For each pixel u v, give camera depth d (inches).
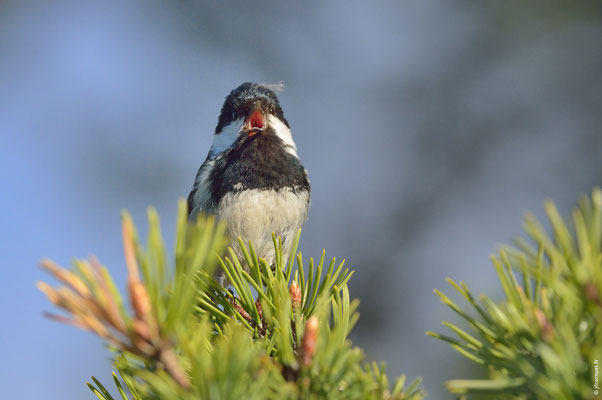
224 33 523.5
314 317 111.7
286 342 113.9
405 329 485.7
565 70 508.7
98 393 114.8
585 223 91.6
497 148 517.7
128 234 94.6
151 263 96.1
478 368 336.5
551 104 512.4
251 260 146.3
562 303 101.7
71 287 94.1
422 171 520.1
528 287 107.0
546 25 504.7
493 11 515.2
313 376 108.3
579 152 503.2
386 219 511.8
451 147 521.7
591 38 500.7
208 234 98.7
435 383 441.1
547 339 100.2
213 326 150.4
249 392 100.0
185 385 99.0
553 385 90.9
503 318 106.9
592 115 503.5
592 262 90.7
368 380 109.0
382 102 532.4
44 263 92.4
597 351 91.4
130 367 104.4
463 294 109.4
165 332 97.5
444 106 527.5
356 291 498.0
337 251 504.4
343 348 109.6
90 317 93.9
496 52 520.1
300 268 141.2
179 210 98.4
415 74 532.4
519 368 102.0
